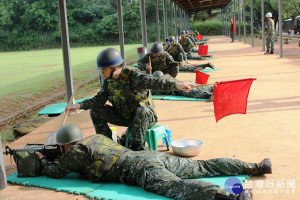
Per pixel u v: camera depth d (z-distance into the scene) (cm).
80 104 429
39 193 345
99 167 347
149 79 394
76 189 344
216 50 2323
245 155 427
